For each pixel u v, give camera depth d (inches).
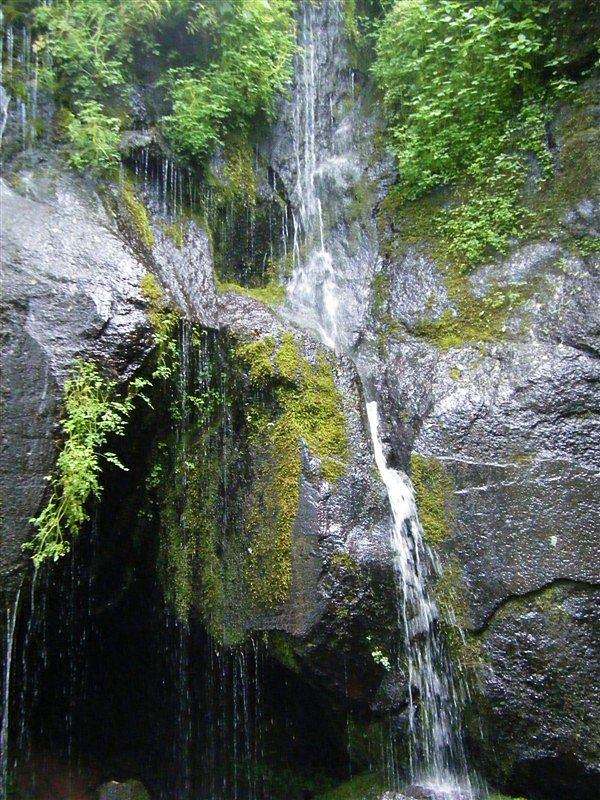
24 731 229.6
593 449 183.2
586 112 227.9
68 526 178.5
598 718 163.9
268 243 275.6
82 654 229.6
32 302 175.6
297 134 294.0
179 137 243.9
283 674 194.4
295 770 229.8
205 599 202.5
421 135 263.0
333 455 193.9
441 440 197.5
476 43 244.1
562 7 236.1
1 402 165.2
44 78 225.6
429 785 180.5
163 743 244.4
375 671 180.7
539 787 172.6
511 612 175.8
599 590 171.2
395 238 264.1
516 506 183.2
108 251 195.9
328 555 175.2
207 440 211.5
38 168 212.2
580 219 215.5
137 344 186.7
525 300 214.8
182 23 249.9
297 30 305.3
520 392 195.2
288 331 214.8
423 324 233.8
